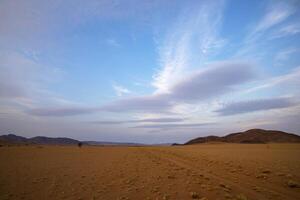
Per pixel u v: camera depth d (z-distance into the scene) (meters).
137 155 35.28
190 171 17.75
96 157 31.05
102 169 19.05
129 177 15.29
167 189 11.95
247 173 16.77
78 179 14.69
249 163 21.98
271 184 13.44
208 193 11.16
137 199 10.28
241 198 10.23
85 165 21.80
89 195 10.95
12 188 12.29
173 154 36.84
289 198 10.69
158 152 43.78
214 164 22.16
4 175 16.05
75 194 11.12
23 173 16.92
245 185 13.06
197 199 10.23
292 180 14.30
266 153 35.41
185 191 11.52
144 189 11.98
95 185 12.97
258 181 14.16
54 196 10.79
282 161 23.27
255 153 35.84
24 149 48.59
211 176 15.72
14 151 41.03
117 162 24.48
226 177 15.39
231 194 11.06
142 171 17.81
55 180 14.38
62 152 41.50
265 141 157.25
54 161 25.22
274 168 18.55
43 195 10.96
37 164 22.33
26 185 12.98
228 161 24.16
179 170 18.31
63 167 20.28
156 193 11.20
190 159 27.61
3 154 33.72
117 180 14.34
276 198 10.62
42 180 14.36
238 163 22.19
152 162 24.48
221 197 10.49
